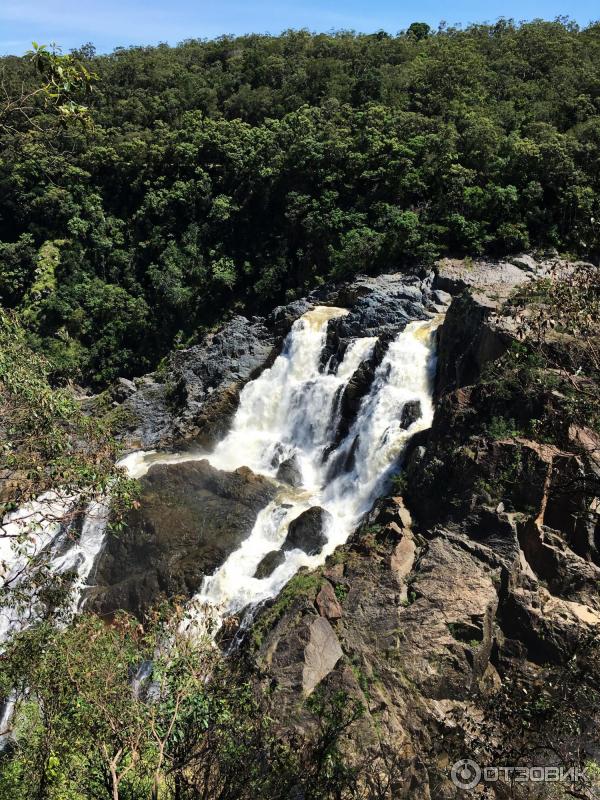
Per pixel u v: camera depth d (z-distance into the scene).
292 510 32.31
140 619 28.94
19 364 15.30
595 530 23.98
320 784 14.81
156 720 13.00
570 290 15.61
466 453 26.61
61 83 12.88
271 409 40.22
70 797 13.29
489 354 30.50
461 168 46.28
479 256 44.34
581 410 16.69
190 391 42.88
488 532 24.95
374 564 25.58
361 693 21.66
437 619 23.19
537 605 23.11
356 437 34.44
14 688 14.97
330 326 40.94
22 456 14.84
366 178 51.41
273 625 24.62
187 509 32.66
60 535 31.91
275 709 21.22
